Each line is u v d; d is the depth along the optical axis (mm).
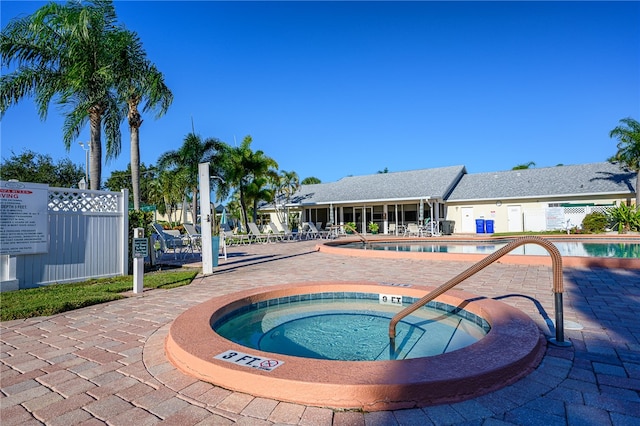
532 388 2504
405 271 8406
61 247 7371
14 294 6066
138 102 14047
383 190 27781
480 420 2135
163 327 4270
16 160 28641
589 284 6281
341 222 28172
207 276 8250
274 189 30938
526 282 6629
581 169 24891
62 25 10758
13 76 10805
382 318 5145
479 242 17766
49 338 3889
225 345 3102
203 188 8758
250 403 2379
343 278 7562
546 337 3549
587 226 20203
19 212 6703
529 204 23797
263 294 5434
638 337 3553
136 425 2152
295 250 14773
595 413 2191
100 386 2699
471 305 4594
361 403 2293
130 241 9156
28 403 2451
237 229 31625
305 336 4406
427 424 2104
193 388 2623
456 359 2697
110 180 44344
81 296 5816
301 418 2186
